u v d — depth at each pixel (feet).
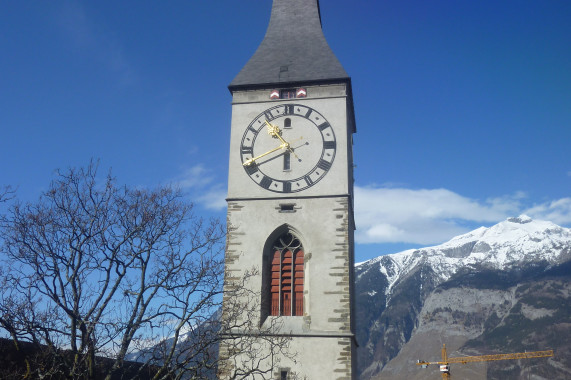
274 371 123.03
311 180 140.15
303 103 147.95
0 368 82.79
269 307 132.98
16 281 88.07
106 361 100.73
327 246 133.80
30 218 93.40
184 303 95.40
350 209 144.46
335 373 122.72
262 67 155.74
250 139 146.30
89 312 89.10
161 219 101.24
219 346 124.98
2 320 81.05
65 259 94.17
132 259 96.94
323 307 128.67
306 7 169.37
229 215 139.23
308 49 159.12
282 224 136.98
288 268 135.74
